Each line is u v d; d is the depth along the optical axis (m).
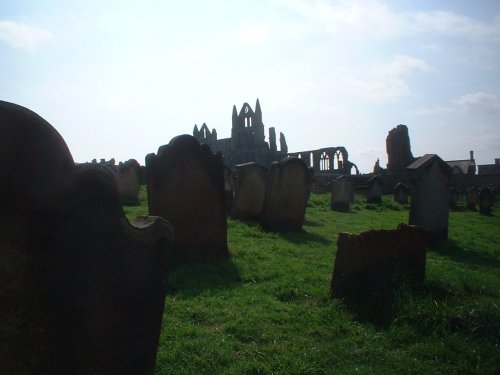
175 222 9.19
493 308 5.90
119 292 3.49
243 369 4.53
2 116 2.73
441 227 13.87
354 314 6.13
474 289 7.43
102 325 3.40
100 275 3.37
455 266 10.54
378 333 5.55
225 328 5.59
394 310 5.98
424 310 5.76
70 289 3.19
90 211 3.26
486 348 5.05
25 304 2.97
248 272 8.45
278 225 13.91
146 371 3.76
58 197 3.05
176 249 9.14
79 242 3.22
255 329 5.56
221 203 9.67
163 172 9.11
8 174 2.79
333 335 5.55
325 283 7.75
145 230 3.65
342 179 24.09
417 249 7.43
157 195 9.08
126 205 18.02
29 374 3.00
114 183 3.38
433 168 13.55
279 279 8.05
